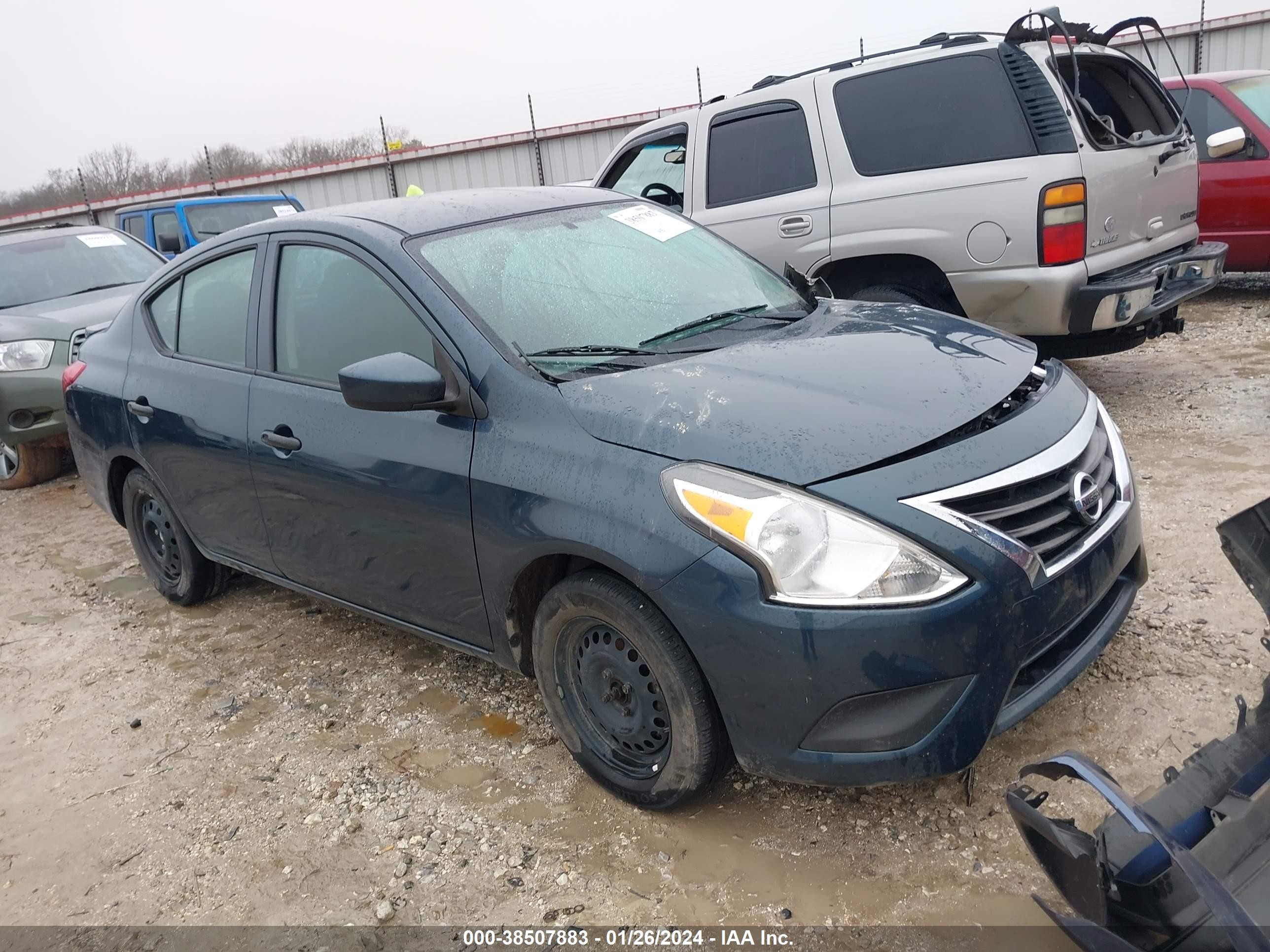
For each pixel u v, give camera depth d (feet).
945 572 7.06
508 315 9.59
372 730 10.88
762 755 7.57
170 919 8.36
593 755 9.02
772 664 7.23
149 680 12.74
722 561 7.33
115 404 13.83
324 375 10.79
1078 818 7.99
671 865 8.19
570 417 8.48
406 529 9.80
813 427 7.72
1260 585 6.93
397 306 9.95
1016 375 8.91
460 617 9.78
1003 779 8.59
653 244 11.54
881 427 7.70
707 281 11.21
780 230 18.30
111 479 14.79
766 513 7.23
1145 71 18.63
